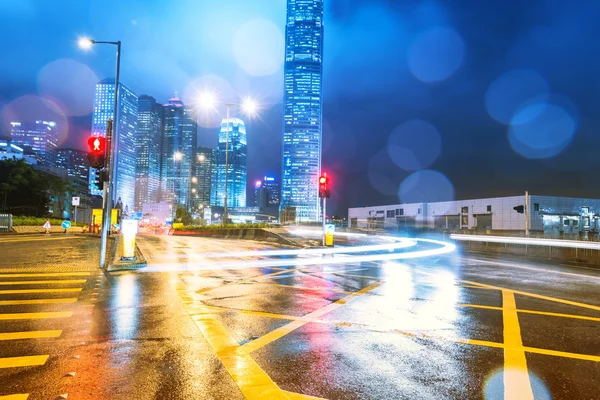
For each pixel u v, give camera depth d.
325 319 7.31
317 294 9.81
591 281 13.16
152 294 9.43
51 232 45.56
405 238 42.69
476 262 19.44
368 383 4.41
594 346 5.90
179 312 7.65
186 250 23.39
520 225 58.44
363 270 14.80
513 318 7.61
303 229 51.09
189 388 4.17
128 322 6.85
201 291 10.02
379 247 28.38
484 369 4.90
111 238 32.28
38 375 4.48
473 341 6.06
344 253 22.73
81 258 16.58
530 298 9.80
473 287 11.40
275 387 4.23
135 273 12.98
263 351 5.44
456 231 52.44
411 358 5.27
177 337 6.00
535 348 5.75
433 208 74.75
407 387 4.33
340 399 4.00
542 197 58.16
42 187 79.06
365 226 87.69
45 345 5.54
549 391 4.27
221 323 6.89
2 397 3.90
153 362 4.93
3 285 10.26
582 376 4.70
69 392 4.04
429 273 14.46
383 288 10.80
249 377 4.50
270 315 7.56
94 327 6.50
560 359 5.29
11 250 20.06
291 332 6.40
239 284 11.19
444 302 9.07
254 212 182.25
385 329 6.68
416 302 9.01
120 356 5.13
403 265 17.02
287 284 11.30
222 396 3.99
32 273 12.42
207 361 4.99
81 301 8.48
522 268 17.09
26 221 45.69
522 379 4.59
